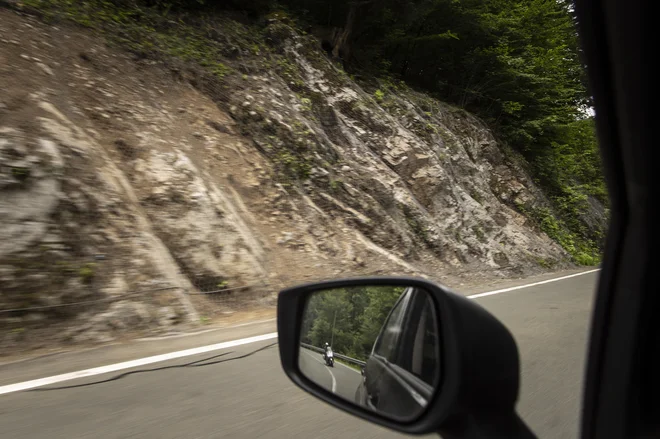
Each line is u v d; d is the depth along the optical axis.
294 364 1.89
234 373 4.24
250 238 8.84
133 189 7.89
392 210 13.27
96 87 9.29
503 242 17.17
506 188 21.67
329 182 12.16
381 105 17.28
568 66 22.97
